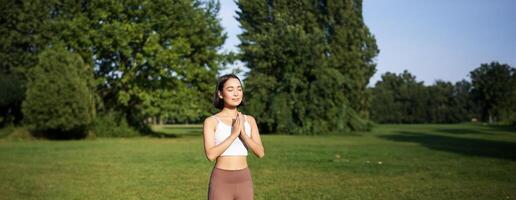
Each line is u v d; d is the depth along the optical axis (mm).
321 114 48156
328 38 57312
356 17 58062
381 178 12867
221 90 4781
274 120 48938
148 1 39375
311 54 48938
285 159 18719
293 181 12312
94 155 20562
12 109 39000
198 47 43531
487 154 21031
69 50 38812
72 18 39688
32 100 32750
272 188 11094
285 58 49438
